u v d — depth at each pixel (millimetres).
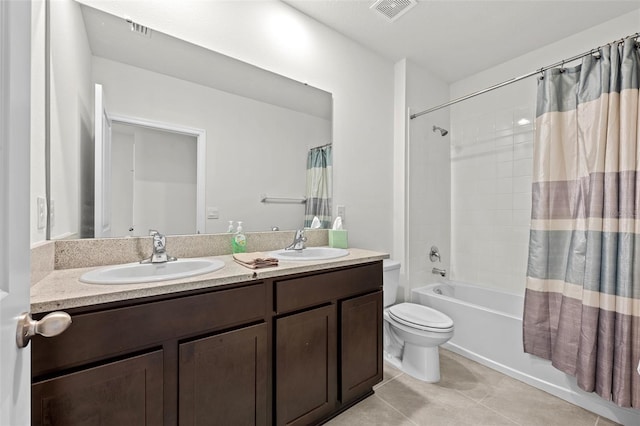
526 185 2422
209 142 1641
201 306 1034
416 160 2600
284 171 1926
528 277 1850
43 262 998
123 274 1192
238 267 1256
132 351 903
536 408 1582
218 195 1672
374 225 2422
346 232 2006
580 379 1546
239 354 1122
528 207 2410
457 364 2041
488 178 2672
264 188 1843
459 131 2906
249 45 1750
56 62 1127
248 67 1759
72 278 1027
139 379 904
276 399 1232
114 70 1374
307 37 1999
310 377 1352
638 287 1416
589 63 1654
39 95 998
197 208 1604
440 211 2842
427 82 2730
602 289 1501
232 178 1721
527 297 1841
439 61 2574
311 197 2053
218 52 1646
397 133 2562
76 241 1218
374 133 2418
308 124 2029
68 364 801
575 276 1637
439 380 1841
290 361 1277
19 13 450
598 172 1558
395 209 2566
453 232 2936
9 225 427
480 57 2504
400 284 2520
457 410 1562
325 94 2105
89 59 1315
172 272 1312
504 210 2559
